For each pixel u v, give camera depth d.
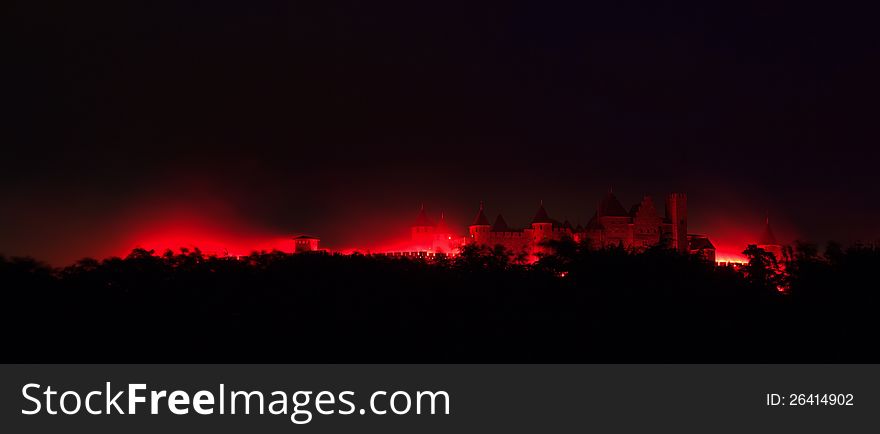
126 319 67.69
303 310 70.81
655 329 63.72
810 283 70.75
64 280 74.06
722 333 63.03
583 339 63.47
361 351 63.78
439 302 72.06
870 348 60.34
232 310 71.06
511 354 62.38
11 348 62.62
